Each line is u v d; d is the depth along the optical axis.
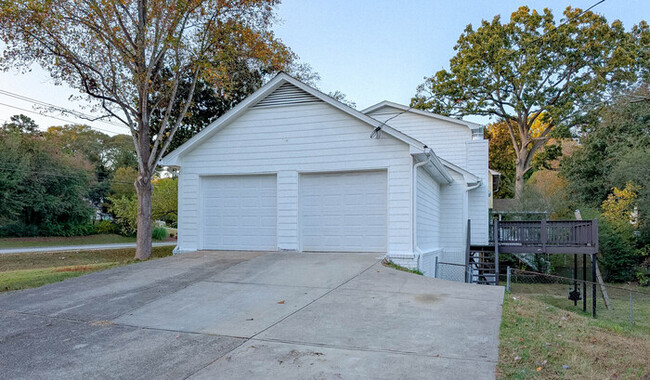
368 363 4.16
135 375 4.05
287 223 11.47
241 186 12.07
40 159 34.41
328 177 11.37
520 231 13.06
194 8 13.37
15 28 12.18
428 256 12.54
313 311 6.03
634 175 20.34
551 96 27.86
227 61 15.21
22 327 5.70
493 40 26.92
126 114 14.30
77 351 4.76
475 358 4.27
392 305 6.27
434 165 11.89
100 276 8.87
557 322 5.93
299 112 11.54
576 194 26.45
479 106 28.45
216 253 11.37
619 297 15.02
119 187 43.41
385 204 10.88
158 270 9.23
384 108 19.44
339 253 10.93
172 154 12.19
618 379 3.99
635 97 22.75
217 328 5.42
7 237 31.95
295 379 3.85
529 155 29.50
